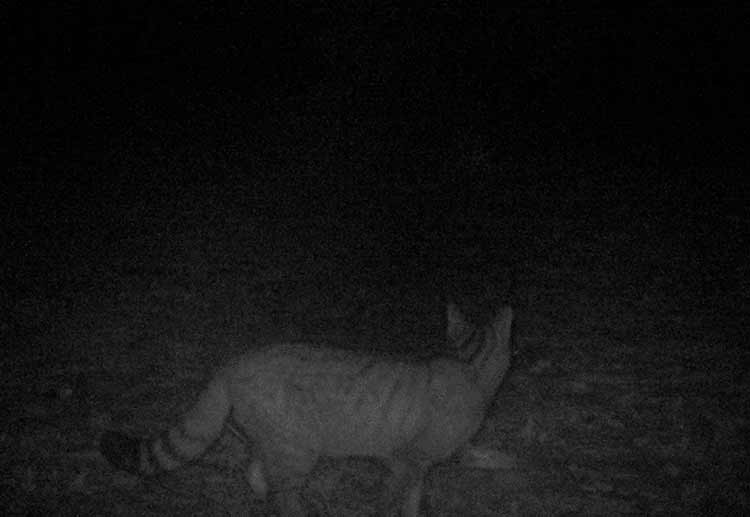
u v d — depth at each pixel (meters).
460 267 13.21
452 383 5.52
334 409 5.29
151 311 10.77
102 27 32.31
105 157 23.94
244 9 34.03
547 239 15.21
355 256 13.83
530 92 29.67
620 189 20.36
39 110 28.53
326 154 24.28
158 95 32.62
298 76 33.50
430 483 6.55
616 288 12.02
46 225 15.63
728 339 9.80
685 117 30.94
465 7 27.52
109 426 7.50
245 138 27.16
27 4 30.44
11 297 11.07
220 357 9.22
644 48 32.12
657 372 8.83
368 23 27.44
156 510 6.18
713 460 6.96
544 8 29.23
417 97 27.66
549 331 10.15
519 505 6.30
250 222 16.42
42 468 6.73
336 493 6.43
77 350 9.29
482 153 23.39
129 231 15.40
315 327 10.26
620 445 7.25
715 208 17.75
